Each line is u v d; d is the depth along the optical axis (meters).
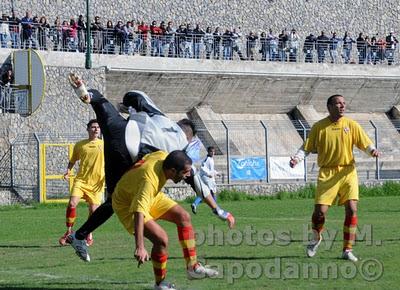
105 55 60.66
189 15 73.31
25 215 36.66
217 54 67.38
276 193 49.84
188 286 15.00
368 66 73.56
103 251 20.72
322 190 18.09
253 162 50.78
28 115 47.72
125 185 13.95
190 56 65.50
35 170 49.59
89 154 23.06
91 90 15.46
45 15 65.81
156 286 14.13
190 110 67.62
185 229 14.33
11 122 50.12
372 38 77.25
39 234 26.66
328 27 80.69
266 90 69.56
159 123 15.12
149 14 71.12
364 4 82.81
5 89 50.62
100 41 61.16
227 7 75.31
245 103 69.38
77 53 58.88
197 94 66.75
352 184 18.02
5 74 52.53
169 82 64.50
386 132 71.19
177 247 20.98
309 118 70.56
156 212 14.41
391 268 16.84
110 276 16.44
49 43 58.69
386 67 74.44
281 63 69.50
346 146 18.05
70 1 67.12
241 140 64.44
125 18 69.88
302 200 46.56
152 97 64.75
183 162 13.62
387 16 84.19
